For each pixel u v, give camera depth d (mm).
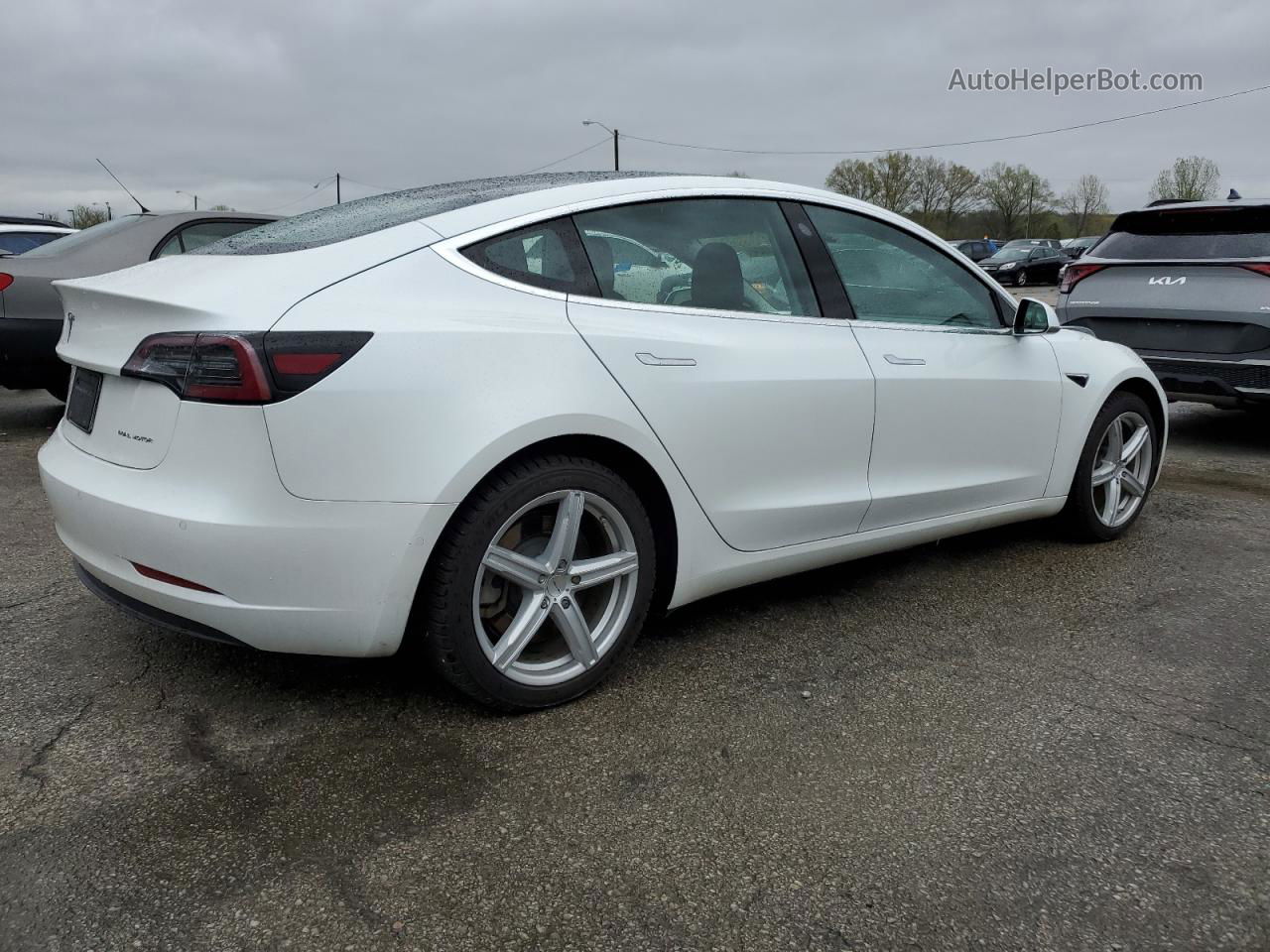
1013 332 3748
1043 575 3811
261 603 2219
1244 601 3539
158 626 2404
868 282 3342
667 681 2820
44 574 3600
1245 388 5844
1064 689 2801
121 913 1801
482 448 2299
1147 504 4980
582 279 2645
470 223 2547
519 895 1879
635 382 2600
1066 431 3941
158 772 2277
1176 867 1991
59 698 2629
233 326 2166
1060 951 1754
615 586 2697
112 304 2420
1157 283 6199
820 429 3053
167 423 2248
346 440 2184
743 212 3070
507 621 2578
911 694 2758
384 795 2199
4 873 1904
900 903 1874
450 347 2311
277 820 2098
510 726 2531
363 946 1736
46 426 6676
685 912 1843
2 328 5754
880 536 3361
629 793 2230
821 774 2326
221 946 1727
